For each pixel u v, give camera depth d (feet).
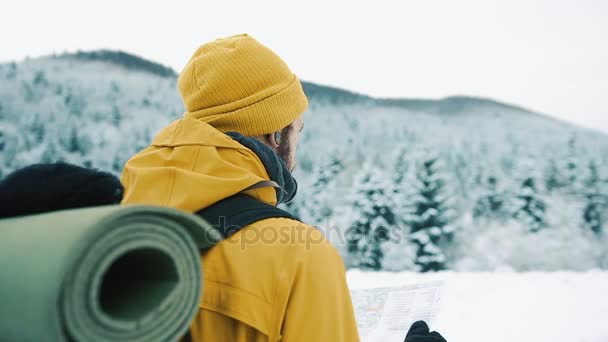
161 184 3.09
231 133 3.48
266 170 3.43
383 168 213.25
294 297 2.80
